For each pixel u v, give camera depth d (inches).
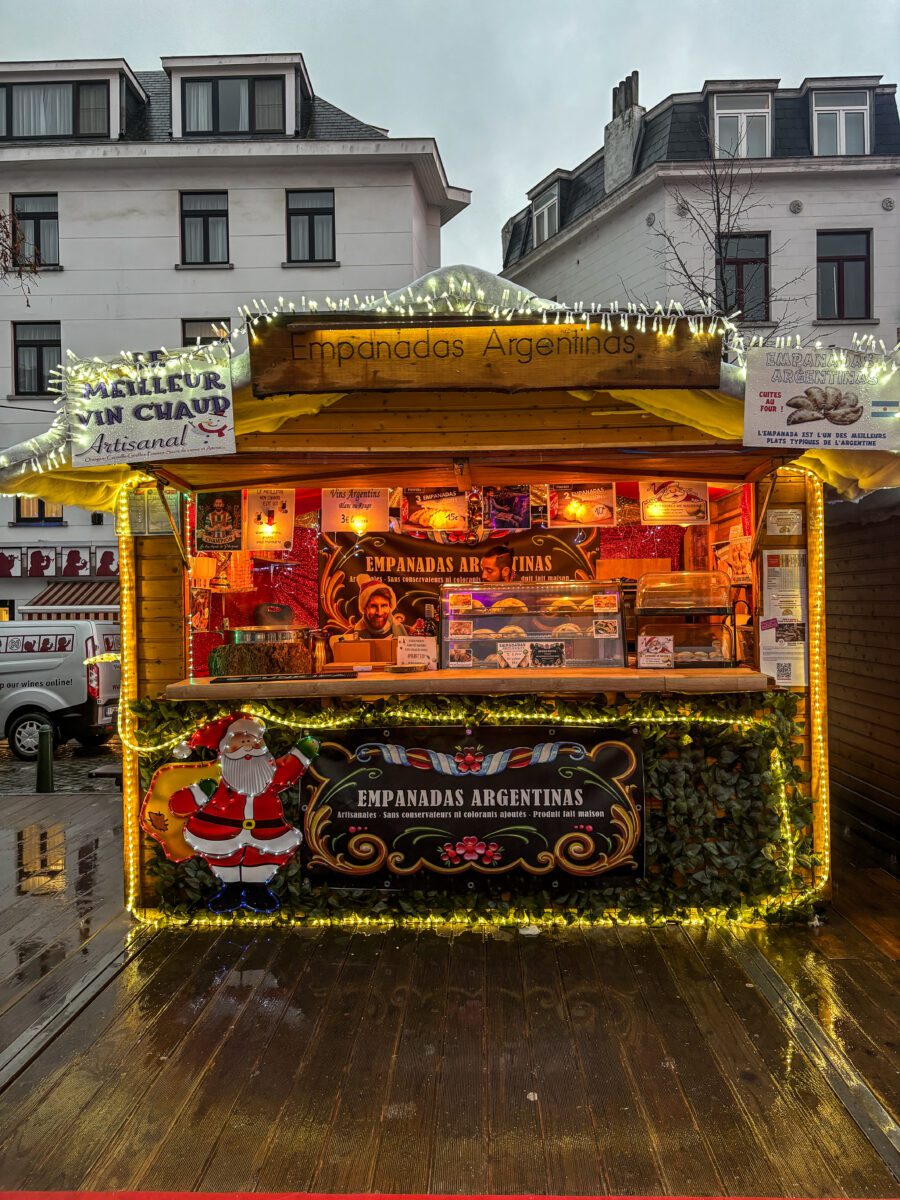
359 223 725.9
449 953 173.8
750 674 185.0
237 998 155.8
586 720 185.6
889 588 256.8
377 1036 141.5
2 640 459.5
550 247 821.9
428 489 230.2
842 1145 113.2
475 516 226.2
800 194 677.3
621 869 186.7
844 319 676.1
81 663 460.4
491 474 213.6
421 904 187.8
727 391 163.6
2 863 246.1
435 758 187.3
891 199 674.2
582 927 185.5
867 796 274.4
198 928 189.6
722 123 690.2
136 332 725.3
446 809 187.3
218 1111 121.6
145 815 192.1
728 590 199.6
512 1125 117.6
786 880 186.9
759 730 185.6
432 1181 106.8
